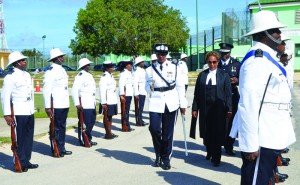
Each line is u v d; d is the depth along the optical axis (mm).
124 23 46906
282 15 38500
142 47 47281
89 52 52344
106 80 10164
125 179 6488
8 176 6840
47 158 8172
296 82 29266
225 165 7277
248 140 3871
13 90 7090
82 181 6430
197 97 7504
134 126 12250
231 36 37188
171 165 7355
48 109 8188
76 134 10977
